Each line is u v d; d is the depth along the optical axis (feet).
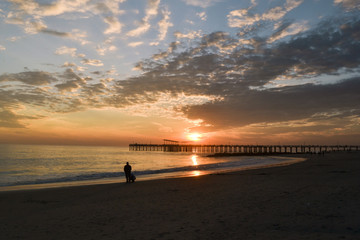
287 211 27.68
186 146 565.94
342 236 18.70
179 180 62.18
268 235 19.81
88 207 33.81
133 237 20.84
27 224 25.95
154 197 39.93
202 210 29.96
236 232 21.04
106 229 23.45
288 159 213.87
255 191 42.32
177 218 26.66
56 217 28.71
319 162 129.08
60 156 246.88
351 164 108.06
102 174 91.86
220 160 226.79
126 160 206.49
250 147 477.36
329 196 35.09
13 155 249.55
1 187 59.77
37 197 42.22
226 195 39.47
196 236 20.45
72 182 69.36
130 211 30.76
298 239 18.42
